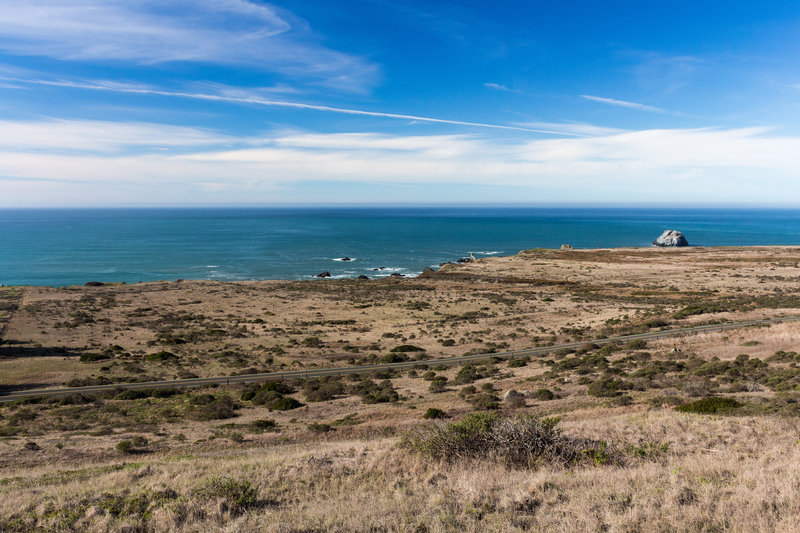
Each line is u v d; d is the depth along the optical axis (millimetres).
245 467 12711
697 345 41906
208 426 25922
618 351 43312
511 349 51281
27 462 18234
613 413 21109
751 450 12391
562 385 31344
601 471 10148
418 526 7598
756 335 43125
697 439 13828
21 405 33094
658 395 24688
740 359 34094
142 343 57500
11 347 53250
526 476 10055
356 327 68188
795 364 30422
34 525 8617
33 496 10383
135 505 9281
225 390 37625
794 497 7613
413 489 9711
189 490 10047
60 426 26203
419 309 81688
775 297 79688
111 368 45375
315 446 17719
